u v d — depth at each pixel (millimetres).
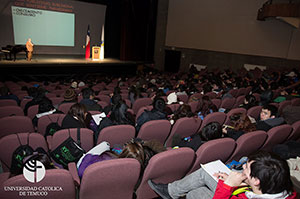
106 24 15172
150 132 3135
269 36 11828
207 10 14016
